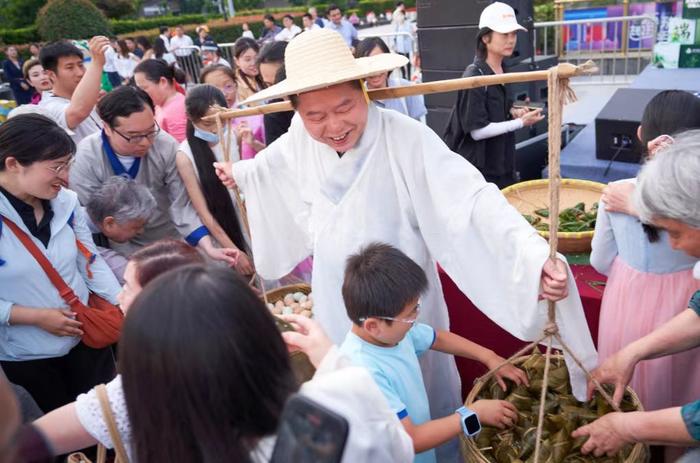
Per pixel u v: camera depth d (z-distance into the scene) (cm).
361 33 1739
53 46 276
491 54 282
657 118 157
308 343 111
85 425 103
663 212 121
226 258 238
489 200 146
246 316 73
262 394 74
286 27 1259
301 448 67
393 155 158
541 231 197
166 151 237
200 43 1277
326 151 163
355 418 82
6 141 165
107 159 225
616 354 145
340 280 167
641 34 653
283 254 202
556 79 118
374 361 136
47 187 170
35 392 191
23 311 178
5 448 67
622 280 160
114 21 2222
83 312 186
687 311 138
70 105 249
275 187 190
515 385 164
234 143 253
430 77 525
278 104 181
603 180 332
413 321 133
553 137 121
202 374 70
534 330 143
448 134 300
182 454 76
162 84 326
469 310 202
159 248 118
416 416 142
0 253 173
